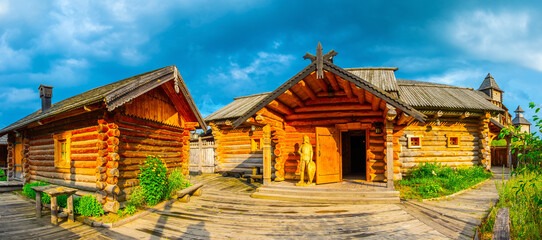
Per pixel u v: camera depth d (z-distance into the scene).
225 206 8.91
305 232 6.46
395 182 11.33
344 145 15.89
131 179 8.55
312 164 10.84
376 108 10.91
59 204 8.00
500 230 4.44
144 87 8.07
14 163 13.49
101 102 7.19
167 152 10.34
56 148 9.47
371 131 11.73
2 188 11.38
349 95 11.12
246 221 7.33
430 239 5.87
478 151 15.11
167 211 8.31
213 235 6.32
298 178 12.02
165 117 10.17
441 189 9.93
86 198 7.39
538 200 5.34
